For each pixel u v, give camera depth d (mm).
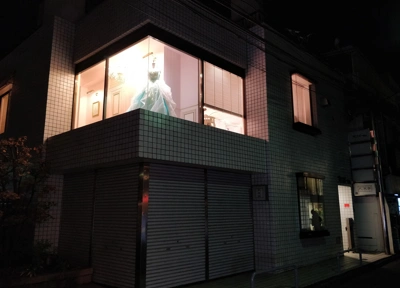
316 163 11719
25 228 8898
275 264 9016
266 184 9500
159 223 7277
